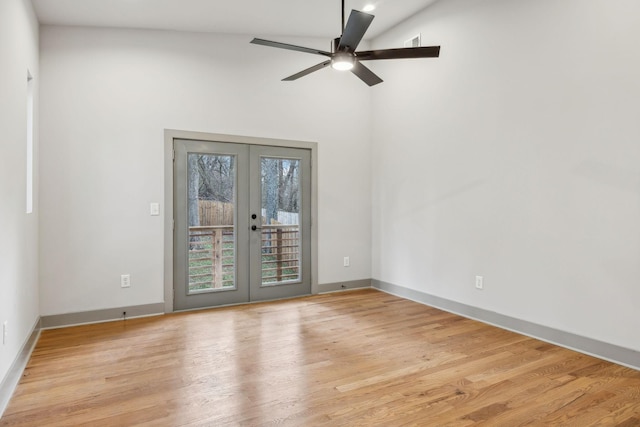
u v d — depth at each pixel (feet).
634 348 8.87
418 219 15.03
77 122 12.44
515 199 11.44
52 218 12.12
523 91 11.16
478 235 12.62
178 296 13.87
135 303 13.15
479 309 12.60
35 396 7.68
